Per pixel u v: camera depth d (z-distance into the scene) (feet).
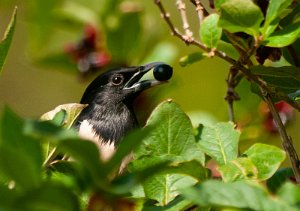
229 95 32.58
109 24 40.96
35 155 15.49
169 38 44.91
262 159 22.93
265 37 25.14
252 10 23.95
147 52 42.24
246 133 38.83
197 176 21.29
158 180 23.16
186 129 24.09
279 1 24.25
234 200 16.11
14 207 14.98
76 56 41.22
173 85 42.19
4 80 59.67
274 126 38.60
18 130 15.29
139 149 23.98
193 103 43.62
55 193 15.14
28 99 60.03
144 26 42.16
